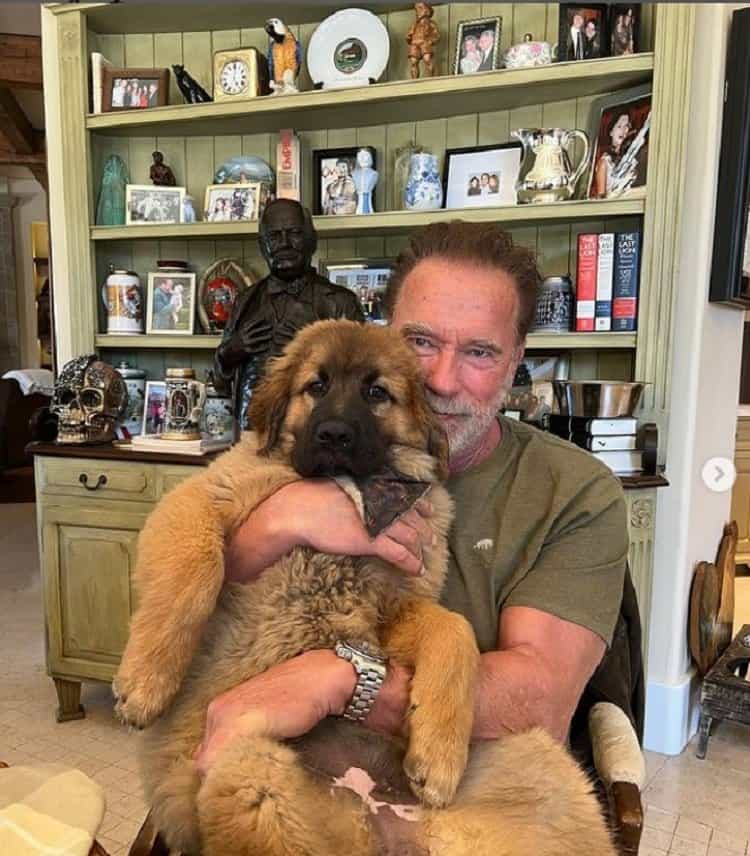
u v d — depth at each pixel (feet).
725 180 8.38
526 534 4.07
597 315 8.91
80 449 8.95
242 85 9.70
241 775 2.85
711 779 8.34
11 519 20.43
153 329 10.51
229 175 10.26
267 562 3.64
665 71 8.10
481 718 3.42
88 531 9.04
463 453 4.32
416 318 4.15
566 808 3.30
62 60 10.14
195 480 3.90
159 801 3.24
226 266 10.34
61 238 10.85
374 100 9.05
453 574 4.15
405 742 3.40
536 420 9.09
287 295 8.54
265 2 9.50
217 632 3.58
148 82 10.19
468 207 8.98
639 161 8.61
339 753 3.42
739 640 9.84
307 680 3.22
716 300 8.58
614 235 8.72
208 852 2.83
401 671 3.42
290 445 4.01
